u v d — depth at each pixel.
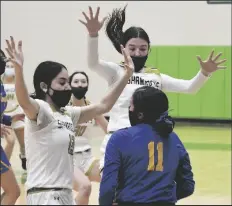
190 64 25.42
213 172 13.96
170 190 5.36
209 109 25.30
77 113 6.06
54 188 5.68
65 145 5.77
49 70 5.90
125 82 6.23
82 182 8.26
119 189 5.36
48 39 26.78
